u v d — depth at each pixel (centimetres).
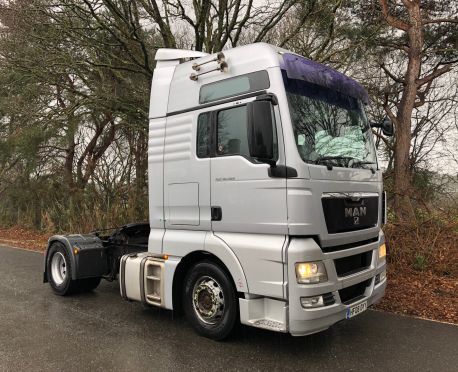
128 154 1520
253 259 460
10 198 2009
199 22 1211
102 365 448
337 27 1203
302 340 518
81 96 1355
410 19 1331
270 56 467
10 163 1819
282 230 442
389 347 499
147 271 566
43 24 1229
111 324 580
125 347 496
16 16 1213
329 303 452
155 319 601
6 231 1861
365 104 577
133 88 1330
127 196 1434
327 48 1211
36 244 1459
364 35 1209
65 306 671
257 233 463
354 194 497
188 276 532
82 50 1293
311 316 433
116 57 1259
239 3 1231
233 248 477
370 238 528
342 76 546
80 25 1227
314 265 440
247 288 464
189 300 532
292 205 436
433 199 1119
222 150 498
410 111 1359
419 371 436
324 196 457
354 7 1303
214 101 510
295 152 441
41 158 1730
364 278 500
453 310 636
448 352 485
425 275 830
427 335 539
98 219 1391
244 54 489
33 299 714
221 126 501
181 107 546
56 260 752
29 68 1304
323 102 499
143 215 1360
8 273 938
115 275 725
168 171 553
